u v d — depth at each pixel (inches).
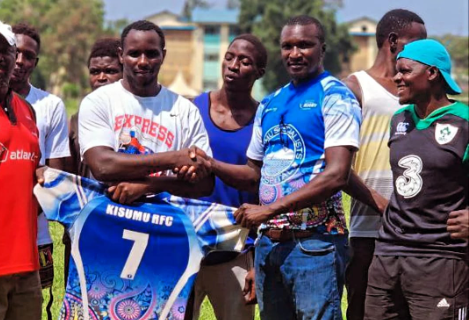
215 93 260.5
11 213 211.9
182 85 2997.0
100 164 218.8
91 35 3221.0
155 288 223.1
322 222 217.8
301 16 223.1
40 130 260.2
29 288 220.5
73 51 3211.1
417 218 214.2
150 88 228.2
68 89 2989.7
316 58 220.4
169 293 223.1
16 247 212.5
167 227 223.1
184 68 3718.0
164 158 217.9
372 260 227.0
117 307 222.7
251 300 243.1
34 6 3422.7
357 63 3764.8
